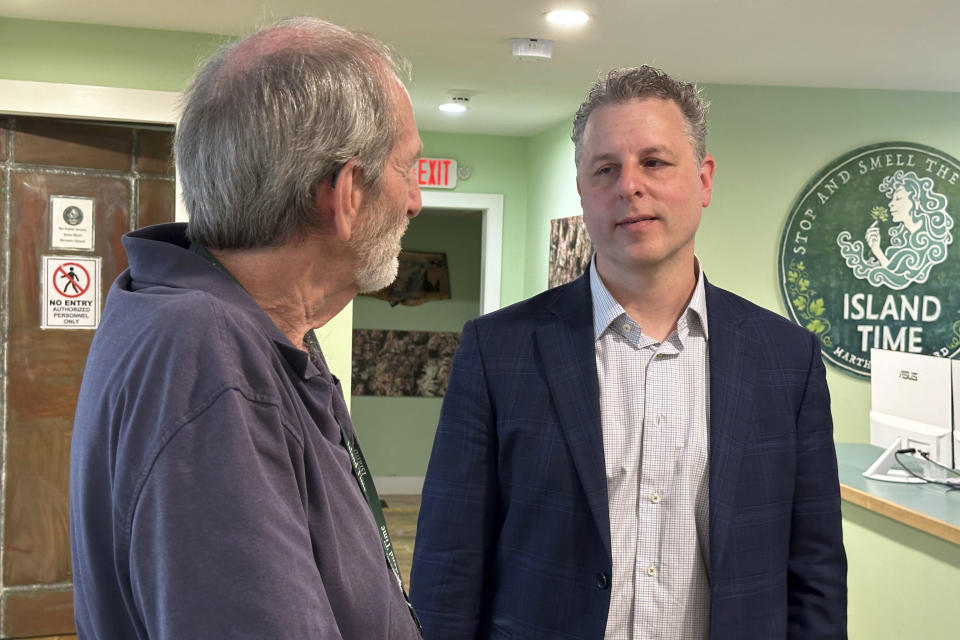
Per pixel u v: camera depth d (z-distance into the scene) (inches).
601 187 54.7
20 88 143.9
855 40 142.6
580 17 131.0
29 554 151.6
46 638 152.3
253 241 31.7
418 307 328.8
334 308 35.5
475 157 244.5
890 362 139.1
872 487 124.0
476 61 160.4
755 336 57.5
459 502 57.4
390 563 37.5
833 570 56.9
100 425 28.0
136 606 27.0
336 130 31.0
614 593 53.2
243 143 30.5
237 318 29.0
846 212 183.0
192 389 26.7
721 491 52.9
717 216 181.0
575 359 56.1
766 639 53.2
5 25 143.4
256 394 28.0
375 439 325.4
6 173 147.8
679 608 53.1
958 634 102.7
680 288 56.7
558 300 59.7
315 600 26.4
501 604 55.7
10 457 150.3
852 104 181.9
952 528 101.5
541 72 167.6
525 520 55.2
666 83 54.7
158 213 155.3
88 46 146.4
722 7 124.8
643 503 54.0
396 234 34.9
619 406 55.5
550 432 55.2
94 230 152.4
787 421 56.2
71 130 150.2
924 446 129.6
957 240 184.5
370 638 31.4
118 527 26.3
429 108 208.8
